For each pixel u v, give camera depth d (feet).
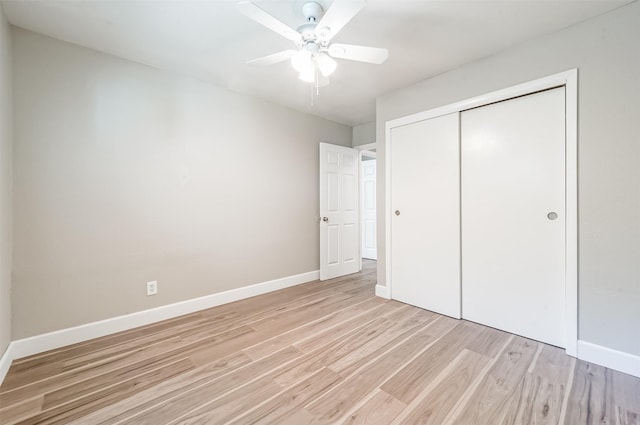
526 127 7.16
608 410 4.63
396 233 9.96
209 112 9.29
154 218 8.20
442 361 6.10
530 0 5.49
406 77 8.82
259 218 10.73
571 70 6.27
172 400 4.90
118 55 7.53
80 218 7.04
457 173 8.34
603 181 5.93
